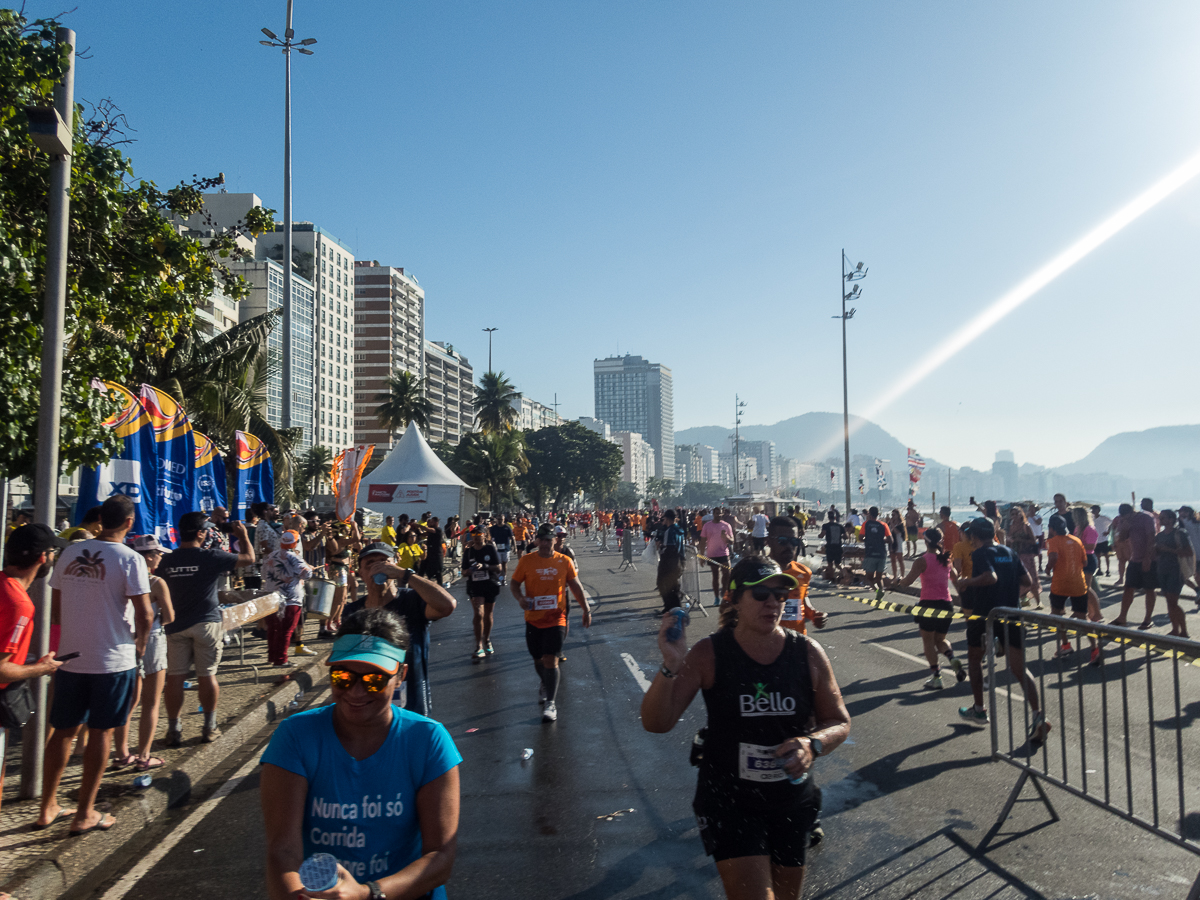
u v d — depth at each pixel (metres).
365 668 2.22
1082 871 4.13
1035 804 5.09
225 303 77.31
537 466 108.00
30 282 6.13
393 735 2.33
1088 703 7.60
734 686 3.01
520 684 9.20
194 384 20.59
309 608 11.20
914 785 5.50
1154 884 3.98
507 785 5.76
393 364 134.00
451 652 11.52
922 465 41.47
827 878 4.12
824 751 2.88
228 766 6.43
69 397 6.54
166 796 5.50
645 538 31.14
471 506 34.06
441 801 2.31
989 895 3.90
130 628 4.97
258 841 4.86
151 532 9.41
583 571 26.78
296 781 2.26
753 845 2.90
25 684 4.61
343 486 18.38
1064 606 11.06
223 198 96.94
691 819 5.05
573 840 4.74
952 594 15.17
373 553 5.14
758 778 2.96
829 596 17.12
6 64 5.81
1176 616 10.99
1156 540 11.12
